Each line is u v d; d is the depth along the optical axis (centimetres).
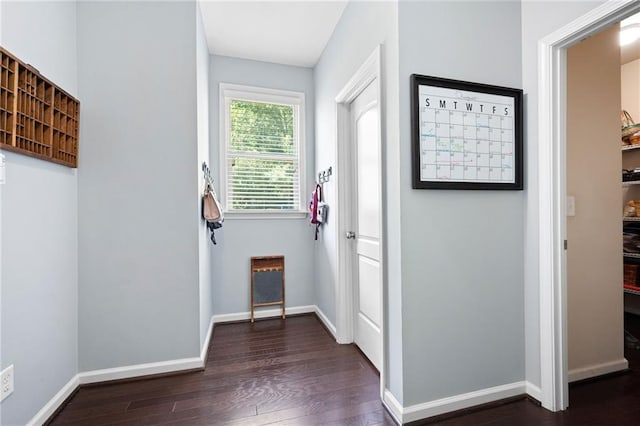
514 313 176
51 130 162
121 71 200
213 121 305
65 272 179
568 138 183
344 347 247
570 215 183
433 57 160
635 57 299
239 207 319
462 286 166
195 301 213
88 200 194
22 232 144
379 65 172
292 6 235
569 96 183
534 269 171
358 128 239
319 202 302
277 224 325
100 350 196
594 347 192
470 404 165
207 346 244
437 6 161
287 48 295
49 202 164
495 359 172
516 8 175
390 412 163
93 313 195
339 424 155
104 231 197
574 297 187
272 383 194
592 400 171
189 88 213
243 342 258
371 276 219
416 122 154
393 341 163
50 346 164
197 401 175
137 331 202
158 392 184
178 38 211
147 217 204
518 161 172
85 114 194
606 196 194
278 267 322
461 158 163
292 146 335
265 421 158
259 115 326
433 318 160
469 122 164
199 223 220
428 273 160
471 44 166
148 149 205
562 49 161
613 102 195
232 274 311
